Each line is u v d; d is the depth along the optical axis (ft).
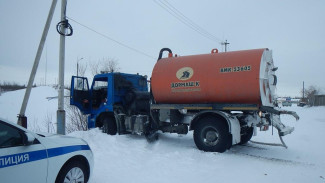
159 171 18.98
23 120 27.20
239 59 23.94
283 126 25.70
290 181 16.93
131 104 31.60
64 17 28.66
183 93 26.48
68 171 13.62
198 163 21.12
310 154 24.84
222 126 23.99
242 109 23.99
